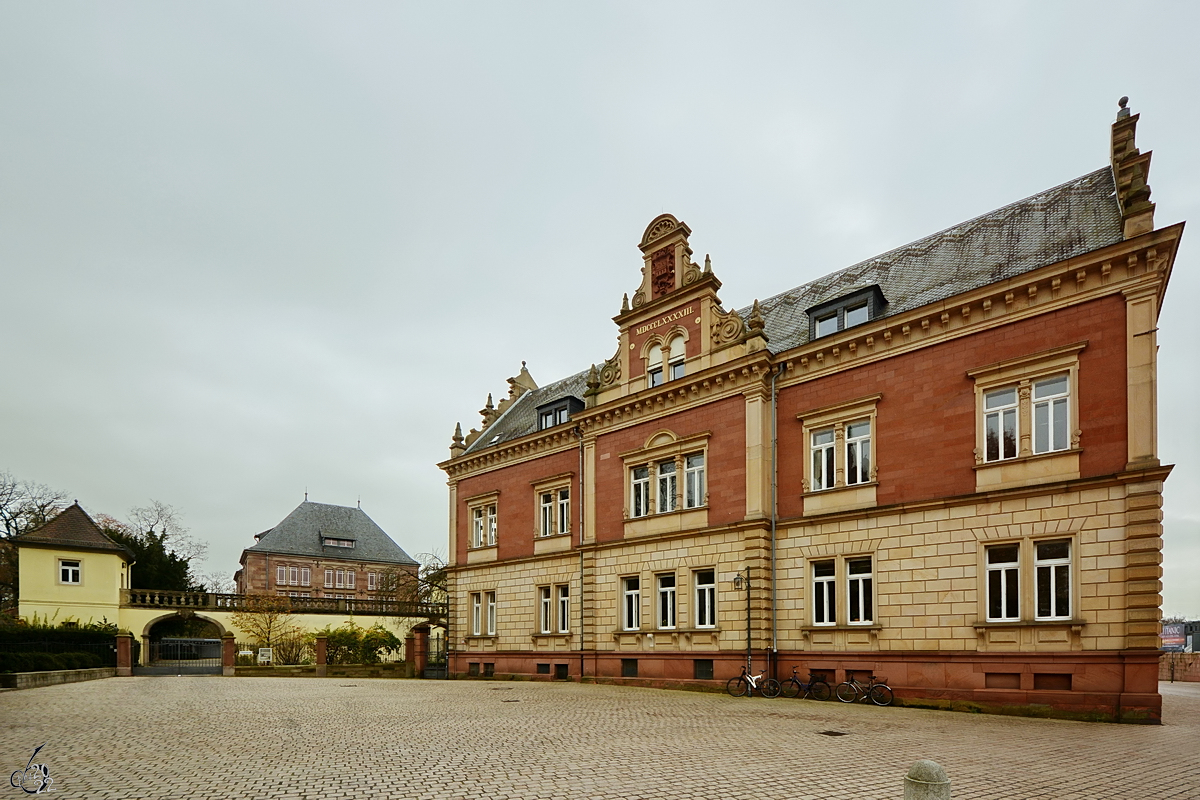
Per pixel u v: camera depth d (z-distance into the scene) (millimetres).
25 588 40750
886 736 13141
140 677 32406
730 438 24250
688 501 25547
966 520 18750
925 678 18859
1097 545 16609
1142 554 15883
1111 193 19453
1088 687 16297
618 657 26656
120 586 43875
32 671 26188
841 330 22141
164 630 46344
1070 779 9516
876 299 22078
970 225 23031
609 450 28562
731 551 23500
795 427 22891
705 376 24734
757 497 22984
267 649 42781
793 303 26953
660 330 27422
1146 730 14258
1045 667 16953
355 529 87688
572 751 11492
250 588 77312
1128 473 16203
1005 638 17672
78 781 9406
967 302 19234
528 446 32469
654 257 28109
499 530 33406
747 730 13859
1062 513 17188
